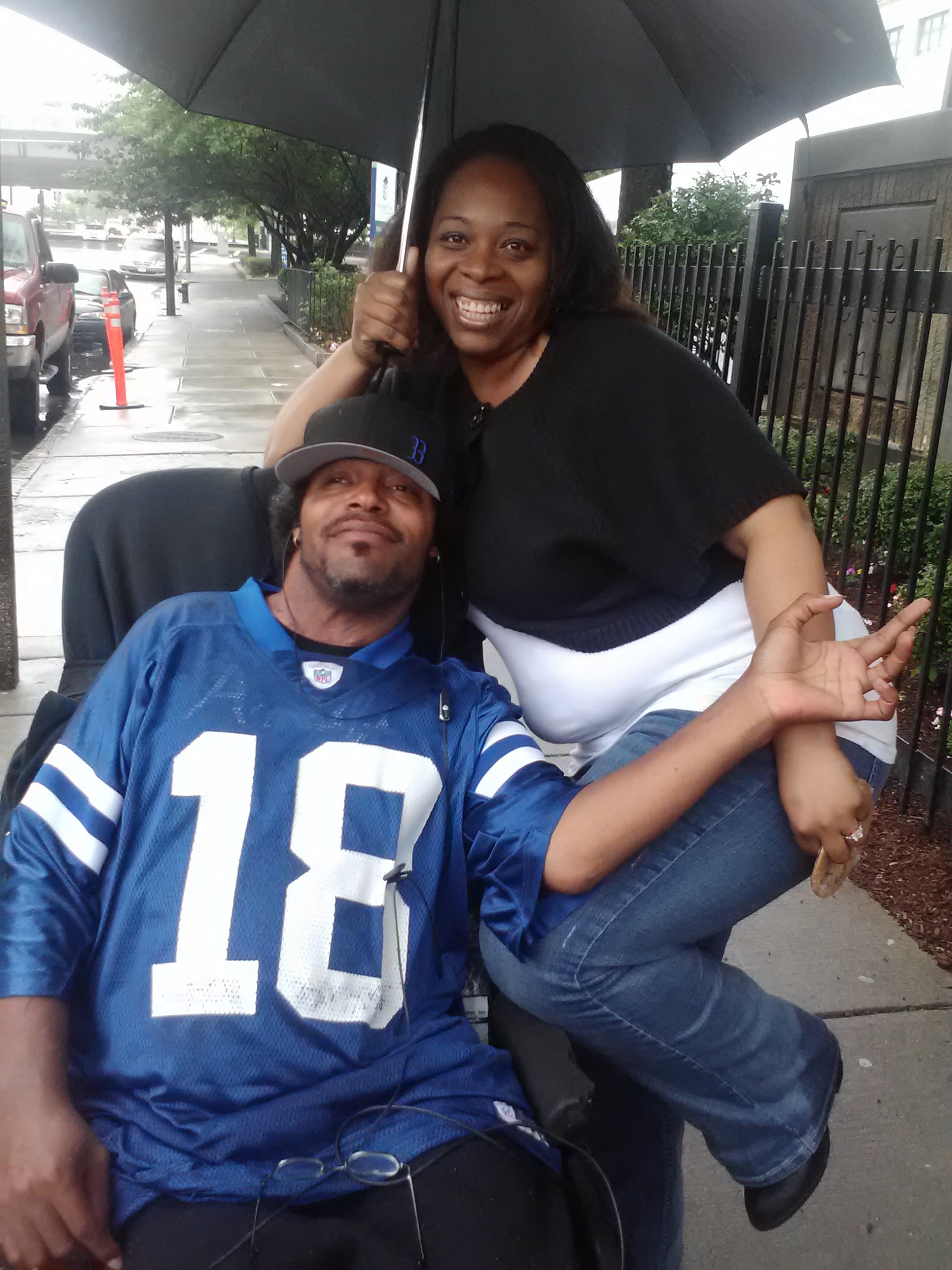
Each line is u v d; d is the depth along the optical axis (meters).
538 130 2.29
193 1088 1.54
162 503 2.23
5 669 4.62
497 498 1.83
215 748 1.70
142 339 21.34
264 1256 1.40
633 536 1.75
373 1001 1.61
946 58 12.42
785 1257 2.21
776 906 3.36
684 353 1.77
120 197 26.34
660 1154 1.88
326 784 1.69
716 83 2.09
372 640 1.85
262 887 1.62
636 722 1.81
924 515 3.67
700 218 8.91
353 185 24.09
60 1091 1.50
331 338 18.19
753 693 1.51
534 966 1.64
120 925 1.64
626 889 1.61
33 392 10.69
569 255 1.82
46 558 6.49
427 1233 1.44
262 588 1.92
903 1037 2.81
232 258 69.88
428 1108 1.57
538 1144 1.56
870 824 1.58
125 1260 1.41
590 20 2.11
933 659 4.41
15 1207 1.43
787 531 1.70
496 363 1.89
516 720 1.86
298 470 1.81
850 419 7.25
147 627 1.82
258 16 2.17
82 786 1.70
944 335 6.30
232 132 22.69
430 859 1.73
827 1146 1.72
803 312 4.31
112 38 2.15
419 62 2.24
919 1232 2.27
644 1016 1.62
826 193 7.86
